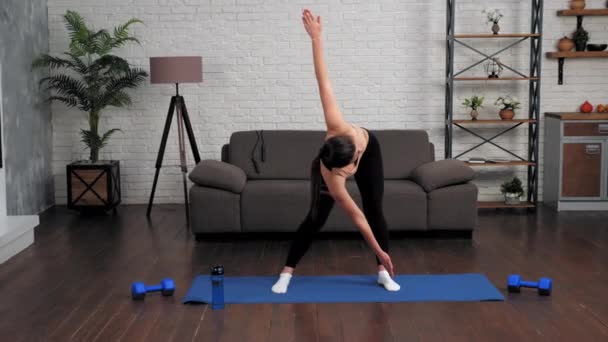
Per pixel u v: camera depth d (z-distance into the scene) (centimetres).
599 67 703
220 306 386
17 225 520
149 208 659
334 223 548
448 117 688
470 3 693
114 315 377
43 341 341
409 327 355
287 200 548
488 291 411
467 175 554
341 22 697
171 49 702
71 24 654
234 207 548
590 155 664
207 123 710
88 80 663
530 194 702
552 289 418
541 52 687
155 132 714
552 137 685
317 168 382
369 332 348
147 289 408
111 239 562
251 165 607
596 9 679
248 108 708
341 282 434
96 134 671
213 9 697
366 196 406
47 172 703
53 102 713
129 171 718
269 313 377
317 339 340
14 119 623
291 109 708
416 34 699
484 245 534
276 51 702
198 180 552
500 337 340
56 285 434
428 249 523
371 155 399
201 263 487
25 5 649
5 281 443
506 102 689
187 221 633
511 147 712
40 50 685
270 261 492
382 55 701
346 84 705
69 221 635
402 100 707
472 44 700
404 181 587
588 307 383
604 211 666
